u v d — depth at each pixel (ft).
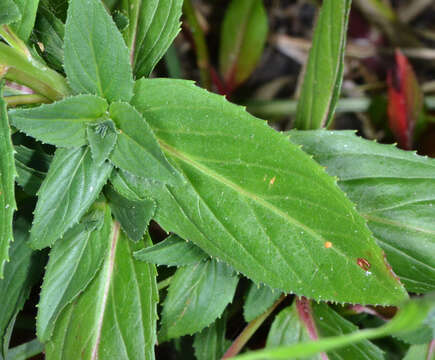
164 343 1.26
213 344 1.12
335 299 0.91
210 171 0.94
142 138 0.90
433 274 1.02
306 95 1.15
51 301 0.97
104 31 0.90
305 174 0.91
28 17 0.92
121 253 1.00
